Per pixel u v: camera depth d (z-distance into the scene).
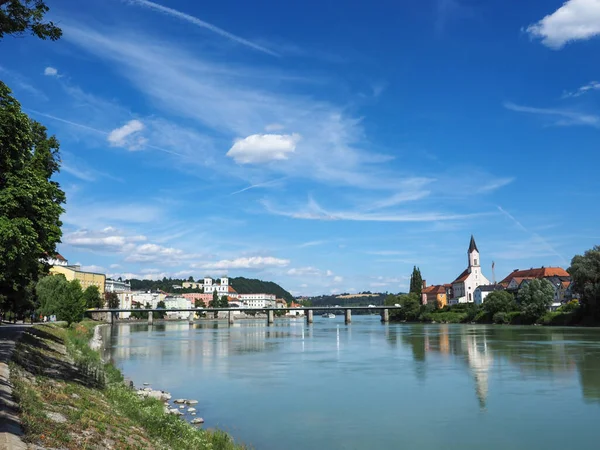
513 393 42.25
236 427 32.50
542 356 66.19
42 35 22.92
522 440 29.41
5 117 26.89
